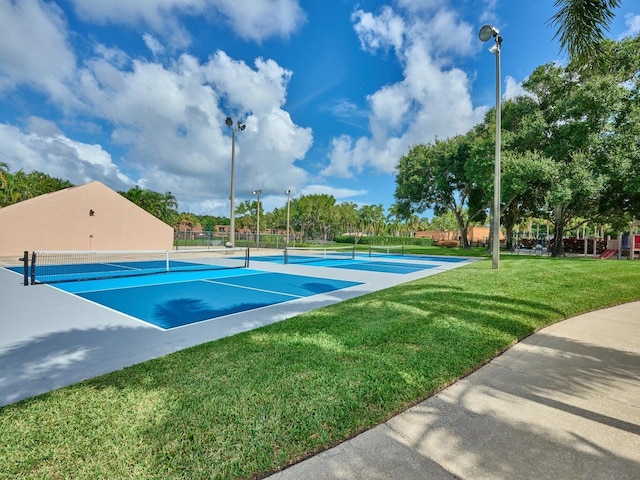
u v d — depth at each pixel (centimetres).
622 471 181
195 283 959
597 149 1769
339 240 6462
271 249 3056
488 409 251
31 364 340
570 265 1131
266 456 193
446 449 202
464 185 2859
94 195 1986
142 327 488
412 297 645
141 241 2197
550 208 2333
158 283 952
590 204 2147
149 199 4403
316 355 347
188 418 228
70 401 252
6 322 511
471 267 1221
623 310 597
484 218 3172
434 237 6706
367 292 809
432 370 312
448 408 252
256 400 253
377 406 248
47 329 473
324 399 256
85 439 206
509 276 884
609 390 284
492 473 180
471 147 2320
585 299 649
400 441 210
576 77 1891
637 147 1670
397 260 2078
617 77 1692
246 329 478
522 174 1775
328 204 6900
